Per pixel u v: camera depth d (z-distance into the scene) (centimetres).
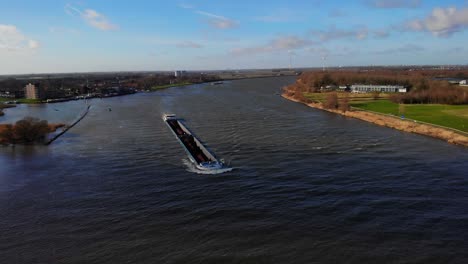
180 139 15300
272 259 6353
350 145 13775
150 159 12406
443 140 14525
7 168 11969
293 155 12431
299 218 7769
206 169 10950
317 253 6506
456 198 8656
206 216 7956
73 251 6781
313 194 9012
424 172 10475
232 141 14800
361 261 6250
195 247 6788
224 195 9069
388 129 17062
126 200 8950
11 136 15650
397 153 12550
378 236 7012
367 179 9969
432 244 6725
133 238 7162
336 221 7612
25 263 6456
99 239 7162
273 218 7800
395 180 9875
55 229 7612
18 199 9219
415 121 17750
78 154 13488
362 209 8131
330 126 17925
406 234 7075
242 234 7181
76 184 10175
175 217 7962
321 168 10975
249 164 11506
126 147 14338
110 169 11425
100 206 8650
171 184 9919
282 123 18975
